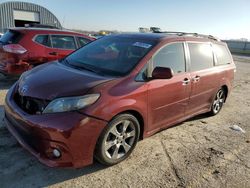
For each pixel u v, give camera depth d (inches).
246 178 149.9
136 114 152.3
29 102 135.1
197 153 172.4
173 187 135.6
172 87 173.0
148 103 156.1
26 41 280.8
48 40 295.4
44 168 139.7
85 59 176.1
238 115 261.9
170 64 177.3
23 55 277.6
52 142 123.8
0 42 291.3
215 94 234.7
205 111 229.3
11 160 143.6
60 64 173.3
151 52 165.0
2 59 282.0
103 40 195.2
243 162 166.7
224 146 186.7
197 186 138.3
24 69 280.5
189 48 197.9
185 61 190.5
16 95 149.6
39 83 141.1
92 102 129.4
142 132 160.6
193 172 150.3
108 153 142.3
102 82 139.6
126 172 143.9
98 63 167.2
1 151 151.2
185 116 200.2
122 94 140.3
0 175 131.2
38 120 125.5
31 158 146.9
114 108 135.2
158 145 177.8
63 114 124.9
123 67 157.5
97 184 131.8
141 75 155.3
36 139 127.4
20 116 132.5
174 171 149.4
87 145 129.4
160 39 177.6
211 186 139.6
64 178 133.9
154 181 138.9
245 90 392.8
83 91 130.3
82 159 130.3
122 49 173.8
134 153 163.6
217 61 234.1
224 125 229.1
